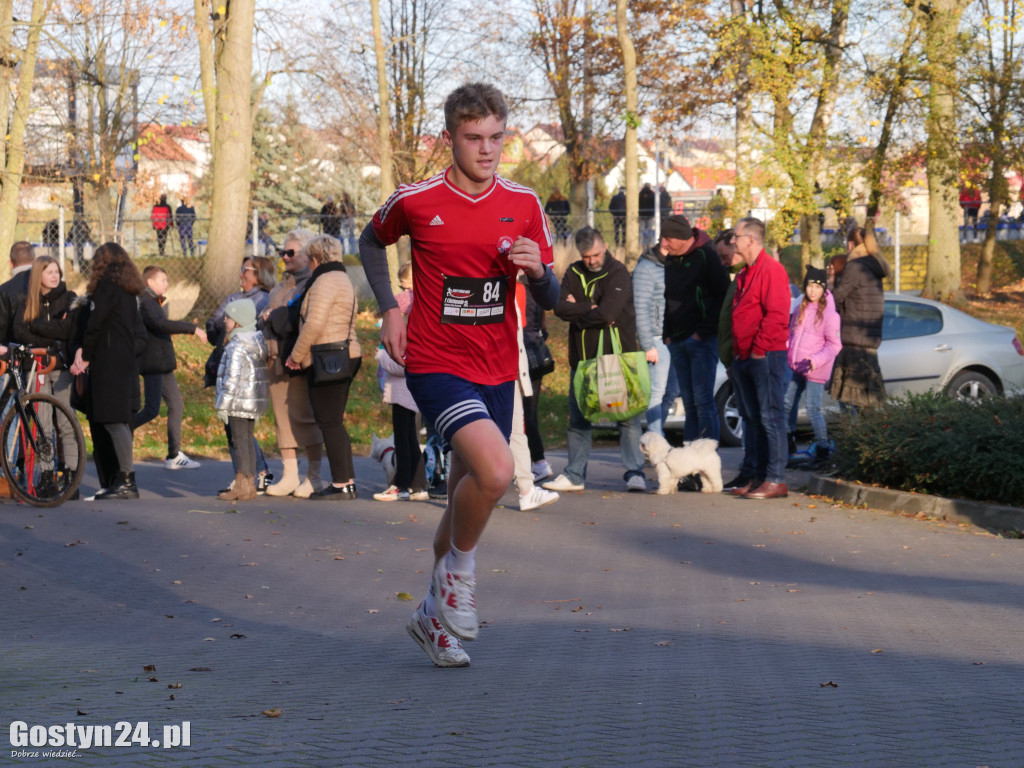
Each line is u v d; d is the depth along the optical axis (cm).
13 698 401
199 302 2261
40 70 2792
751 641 517
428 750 326
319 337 1013
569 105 3544
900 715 373
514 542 844
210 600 651
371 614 611
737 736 345
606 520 934
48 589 677
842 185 2408
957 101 2488
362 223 2464
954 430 964
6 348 998
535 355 1100
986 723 362
